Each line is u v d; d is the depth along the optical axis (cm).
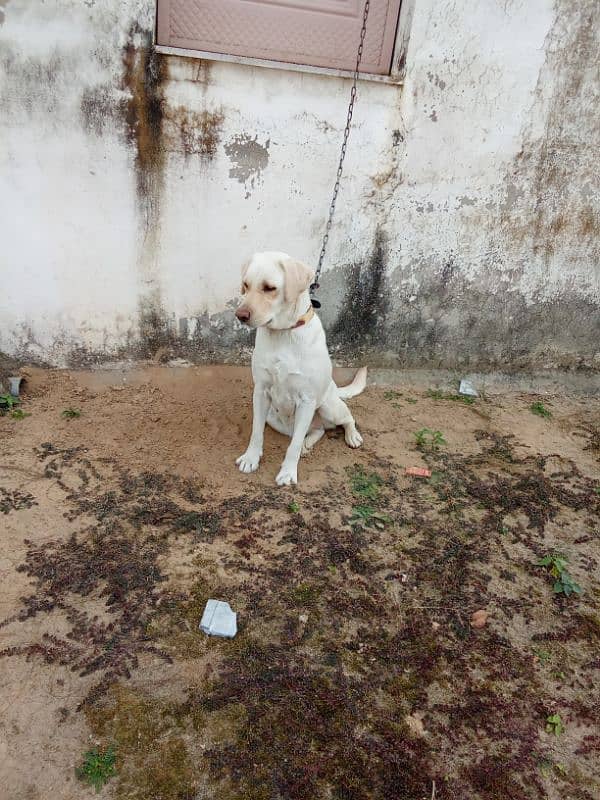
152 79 185
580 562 159
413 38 196
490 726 116
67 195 193
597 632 138
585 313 246
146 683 117
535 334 246
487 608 142
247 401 214
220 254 210
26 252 197
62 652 120
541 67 207
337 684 120
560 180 223
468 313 238
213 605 131
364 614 136
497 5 197
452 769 108
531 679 126
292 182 206
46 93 181
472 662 128
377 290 227
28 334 207
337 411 189
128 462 177
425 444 204
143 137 191
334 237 216
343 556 151
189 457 182
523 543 163
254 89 192
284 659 123
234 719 112
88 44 178
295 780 104
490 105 209
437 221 221
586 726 118
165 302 212
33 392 204
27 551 142
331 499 172
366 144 206
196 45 193
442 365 246
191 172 198
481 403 235
